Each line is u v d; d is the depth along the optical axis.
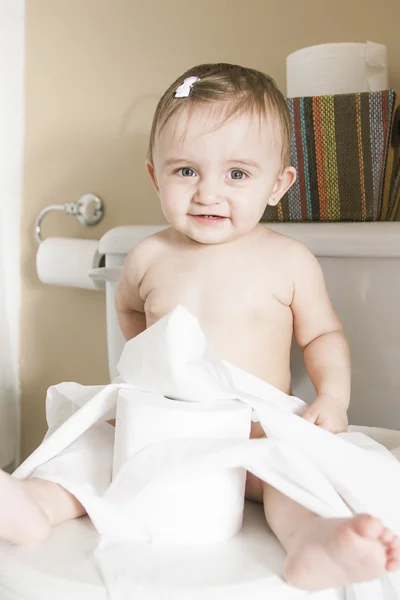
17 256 1.69
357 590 0.68
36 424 1.71
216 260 0.94
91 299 1.62
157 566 0.65
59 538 0.71
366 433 0.95
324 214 1.14
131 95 1.54
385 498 0.73
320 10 1.36
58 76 1.62
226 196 0.88
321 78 1.20
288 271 0.94
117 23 1.55
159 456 0.72
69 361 1.66
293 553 0.64
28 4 1.64
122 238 1.21
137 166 1.54
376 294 1.03
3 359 1.66
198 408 0.74
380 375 1.04
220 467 0.70
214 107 0.87
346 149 1.12
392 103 1.09
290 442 0.73
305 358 0.96
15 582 0.64
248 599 0.62
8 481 0.69
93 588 0.62
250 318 0.92
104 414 0.84
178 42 1.49
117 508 0.72
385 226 1.03
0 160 1.64
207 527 0.71
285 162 0.95
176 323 0.76
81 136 1.60
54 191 1.64
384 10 1.31
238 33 1.44
